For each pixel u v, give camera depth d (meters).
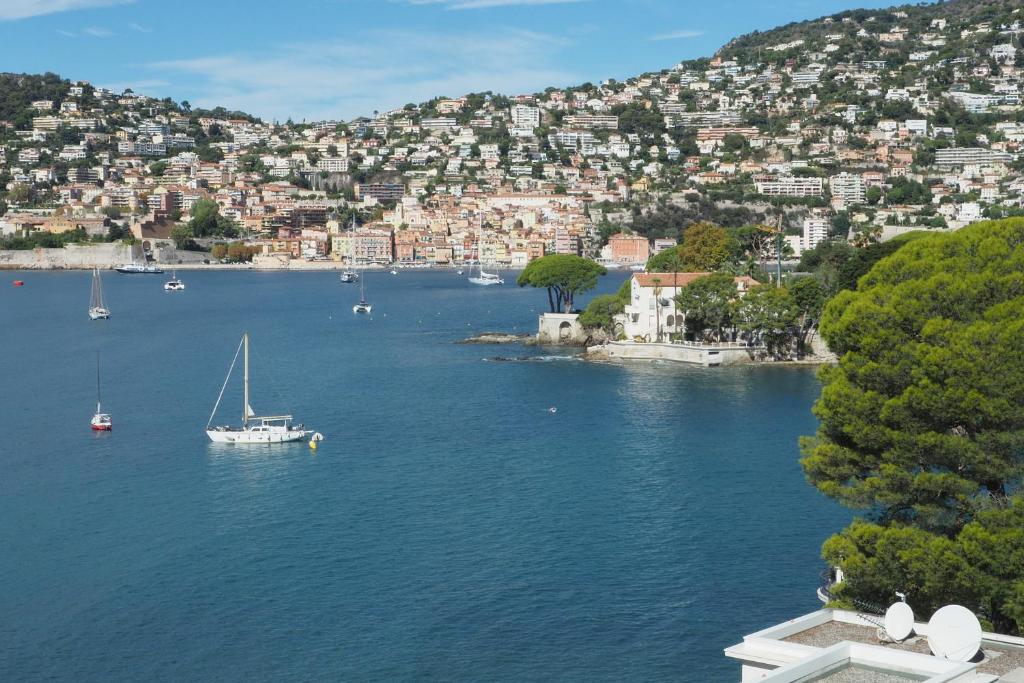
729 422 184.50
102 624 104.69
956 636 66.88
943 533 85.12
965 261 90.00
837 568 93.94
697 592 108.44
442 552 121.25
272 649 98.88
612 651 96.81
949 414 82.75
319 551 122.81
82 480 155.62
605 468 154.88
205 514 137.62
